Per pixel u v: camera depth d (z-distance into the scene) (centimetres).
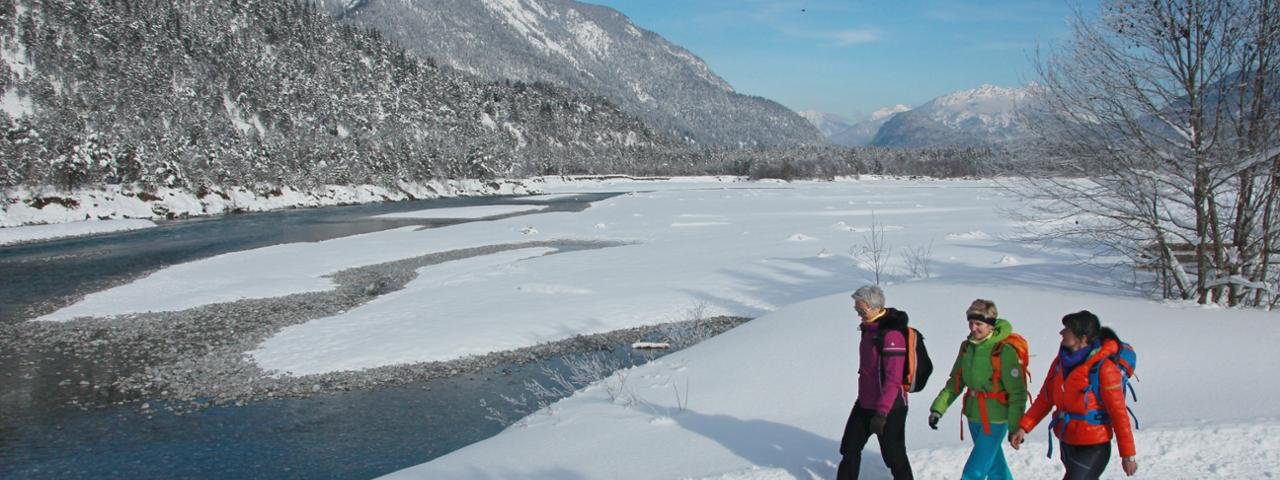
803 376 932
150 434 1081
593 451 728
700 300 1962
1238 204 1159
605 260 2805
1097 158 1228
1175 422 620
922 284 1527
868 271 2258
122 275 2769
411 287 2317
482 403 1186
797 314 1341
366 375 1355
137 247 3797
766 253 2859
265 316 1909
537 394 1211
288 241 4038
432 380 1322
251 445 1027
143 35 14262
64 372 1430
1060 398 462
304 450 1002
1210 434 571
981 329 500
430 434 1052
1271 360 780
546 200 8719
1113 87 1188
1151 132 1187
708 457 668
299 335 1670
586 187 13250
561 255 3000
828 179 16562
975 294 1319
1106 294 1310
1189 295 1216
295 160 8769
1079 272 1669
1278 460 520
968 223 4238
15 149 5819
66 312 2030
